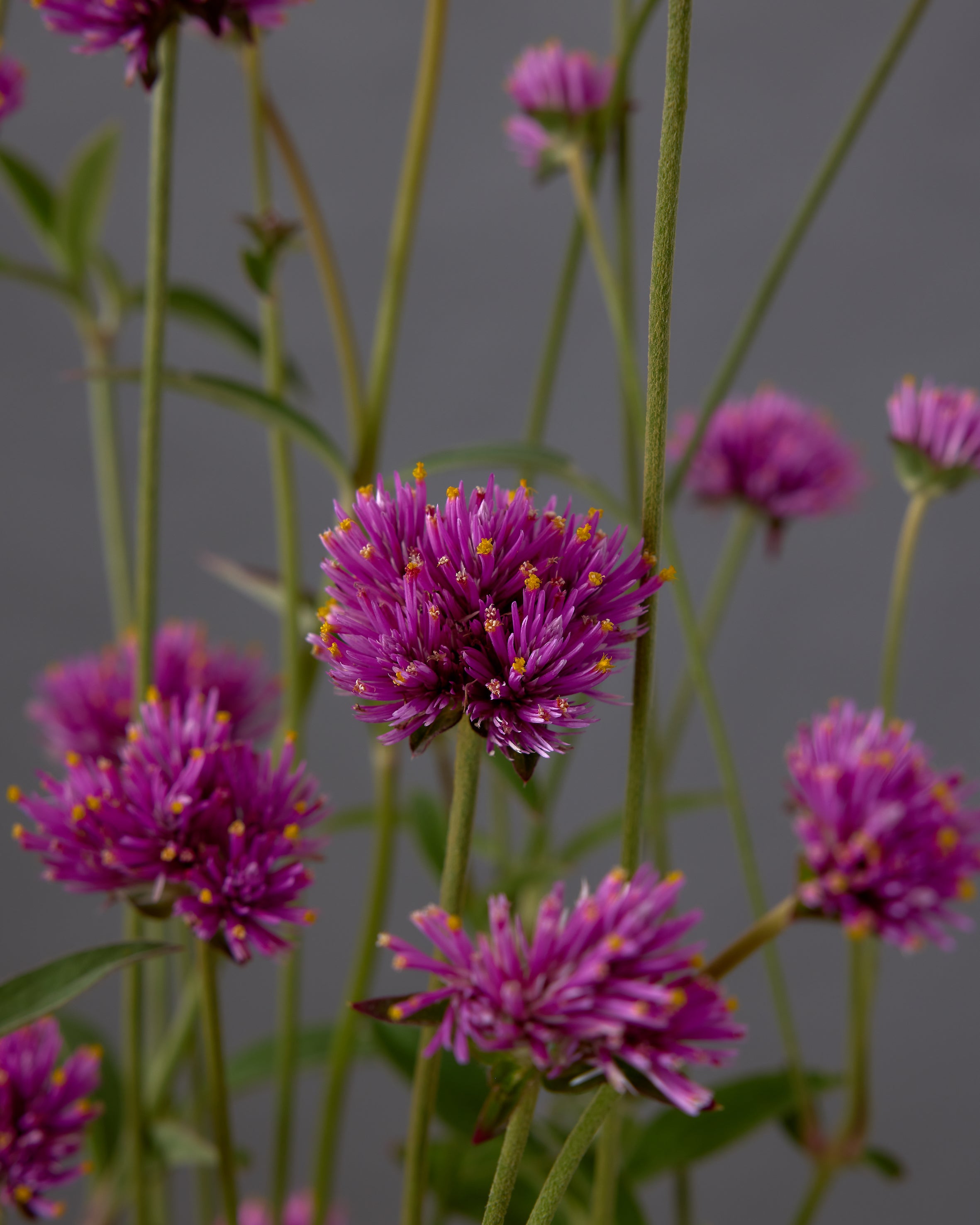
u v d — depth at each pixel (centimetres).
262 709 56
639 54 104
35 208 74
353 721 120
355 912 120
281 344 60
